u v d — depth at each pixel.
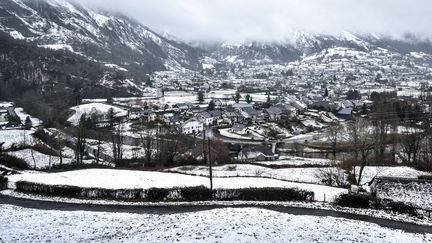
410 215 41.25
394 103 139.75
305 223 35.66
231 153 92.81
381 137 83.06
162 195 46.06
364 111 153.88
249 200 45.94
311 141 111.62
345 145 99.31
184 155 81.88
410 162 72.94
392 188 46.03
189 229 32.91
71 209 42.34
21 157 78.50
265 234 31.61
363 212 42.00
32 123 137.75
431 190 44.78
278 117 153.00
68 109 161.25
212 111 156.00
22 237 31.67
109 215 39.44
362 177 60.03
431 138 84.19
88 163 78.44
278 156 90.00
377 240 31.67
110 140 109.38
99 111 157.12
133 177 55.62
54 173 57.97
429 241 32.88
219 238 30.31
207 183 51.91
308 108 173.00
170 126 132.25
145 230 33.62
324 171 61.88
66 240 31.16
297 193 45.97
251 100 199.25
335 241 30.86
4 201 45.19
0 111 155.38
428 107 137.12
